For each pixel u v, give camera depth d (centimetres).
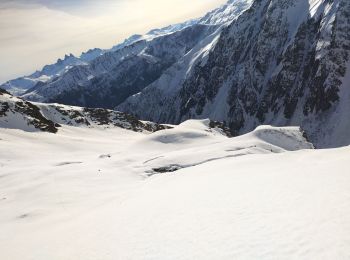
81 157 6956
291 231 1468
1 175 4991
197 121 12200
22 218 3284
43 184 4341
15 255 2123
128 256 1598
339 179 2030
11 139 8606
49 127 11375
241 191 2231
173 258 1467
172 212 2094
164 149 7494
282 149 6762
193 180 3083
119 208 2652
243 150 5994
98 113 15038
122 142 10319
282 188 2097
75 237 2173
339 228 1401
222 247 1461
